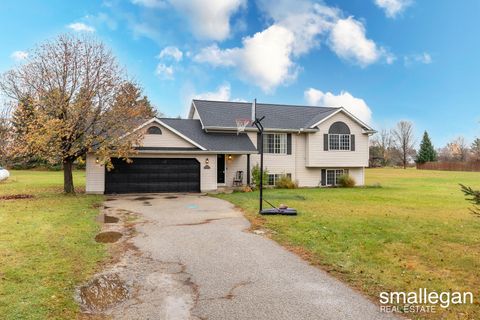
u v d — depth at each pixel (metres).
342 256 6.46
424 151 66.94
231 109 23.25
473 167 55.09
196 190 18.89
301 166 22.78
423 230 8.70
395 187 23.56
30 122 14.98
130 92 17.58
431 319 4.02
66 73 15.66
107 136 16.12
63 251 6.64
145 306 4.39
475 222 9.87
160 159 18.47
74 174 34.03
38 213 10.91
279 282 5.21
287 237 7.95
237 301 4.53
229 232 8.59
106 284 5.14
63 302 4.39
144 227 9.28
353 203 13.88
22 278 5.14
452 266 5.90
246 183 21.23
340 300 4.55
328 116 22.45
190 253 6.77
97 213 11.48
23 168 40.28
